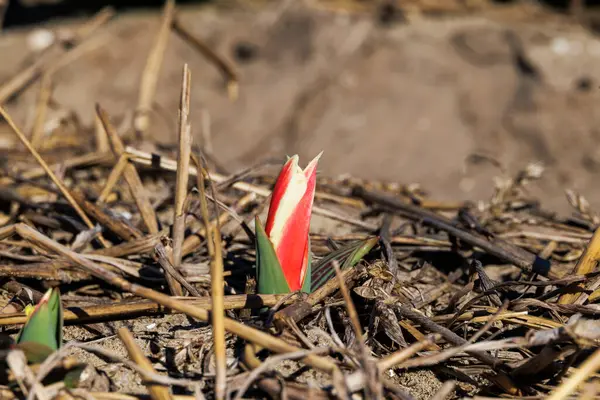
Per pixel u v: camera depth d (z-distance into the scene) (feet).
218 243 2.50
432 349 2.66
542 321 2.66
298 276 2.65
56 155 3.56
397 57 10.34
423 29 10.64
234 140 10.02
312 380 2.57
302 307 2.61
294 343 2.59
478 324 2.77
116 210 3.22
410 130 10.03
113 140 3.02
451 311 2.76
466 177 9.59
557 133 9.72
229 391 2.48
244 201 3.02
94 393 2.52
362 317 2.72
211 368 2.57
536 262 2.89
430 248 3.05
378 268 2.69
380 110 10.18
